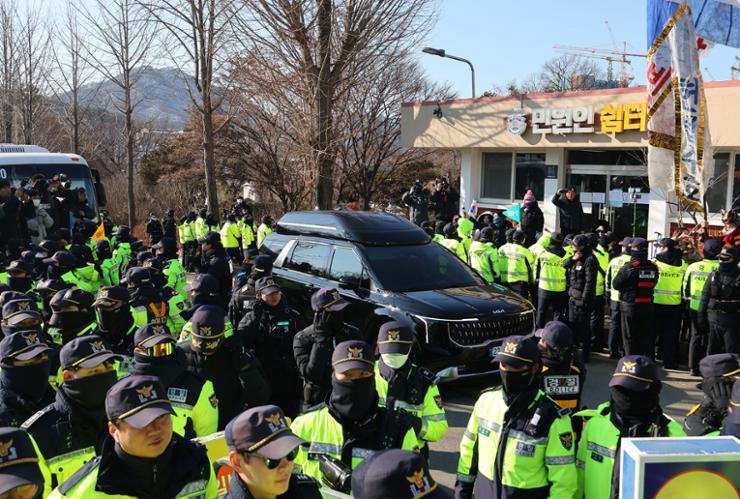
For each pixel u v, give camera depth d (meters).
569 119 15.65
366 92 23.80
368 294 8.45
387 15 16.08
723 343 8.34
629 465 2.40
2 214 11.66
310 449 3.44
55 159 16.17
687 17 10.80
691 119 10.89
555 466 3.32
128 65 22.48
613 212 16.31
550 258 9.73
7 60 25.45
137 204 32.62
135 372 3.88
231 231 18.00
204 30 17.23
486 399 3.66
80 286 8.54
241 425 2.45
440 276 8.89
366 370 3.31
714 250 8.48
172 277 9.25
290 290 9.46
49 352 3.83
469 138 18.09
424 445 4.14
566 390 4.86
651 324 8.97
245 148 27.98
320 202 16.62
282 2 15.35
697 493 2.33
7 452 2.35
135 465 2.71
